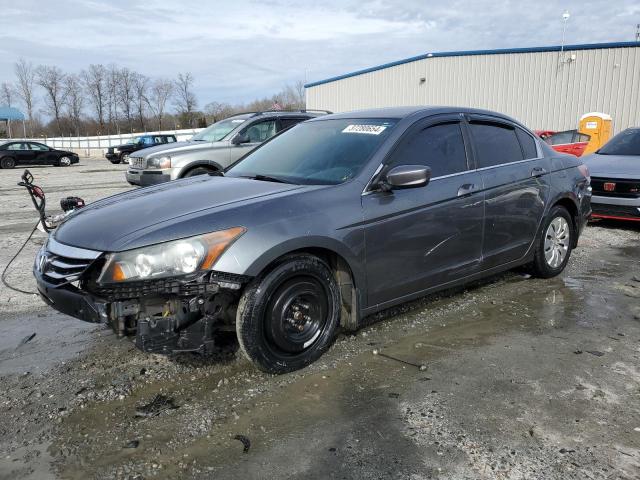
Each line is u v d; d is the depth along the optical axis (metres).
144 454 2.66
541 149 5.27
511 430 2.81
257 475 2.50
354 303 3.68
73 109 73.00
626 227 8.22
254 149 4.89
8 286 5.00
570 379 3.35
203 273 3.01
